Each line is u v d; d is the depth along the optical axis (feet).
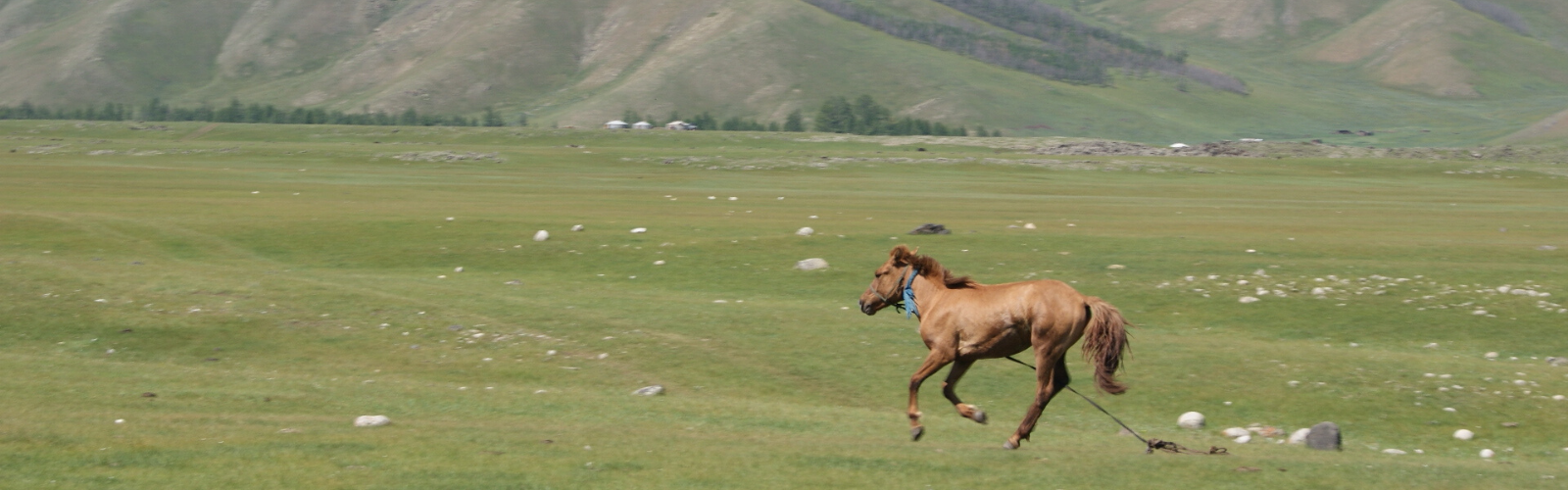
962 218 144.25
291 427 40.75
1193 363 62.49
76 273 82.12
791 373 59.93
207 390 49.65
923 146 554.46
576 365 60.80
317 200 165.48
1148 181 288.71
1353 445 46.44
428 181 225.76
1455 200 214.07
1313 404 54.29
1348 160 390.42
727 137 604.08
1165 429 49.70
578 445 38.32
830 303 84.38
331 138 588.91
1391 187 275.39
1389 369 60.29
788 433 44.06
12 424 38.09
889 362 62.59
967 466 35.88
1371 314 79.00
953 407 53.52
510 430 41.78
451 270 101.91
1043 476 34.50
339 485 30.91
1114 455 39.17
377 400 49.06
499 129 615.16
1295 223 141.18
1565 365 65.05
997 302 38.24
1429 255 106.01
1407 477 35.45
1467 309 79.82
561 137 591.78
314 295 77.87
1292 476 35.06
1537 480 36.04
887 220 139.33
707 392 55.98
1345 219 152.25
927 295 40.16
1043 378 37.93
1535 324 75.36
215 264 102.83
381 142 572.92
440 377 57.93
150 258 104.63
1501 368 61.82
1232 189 241.76
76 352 62.08
